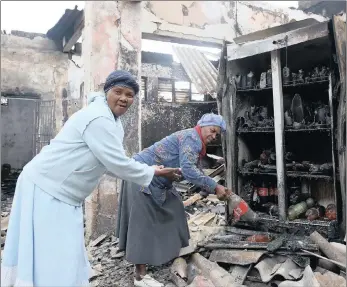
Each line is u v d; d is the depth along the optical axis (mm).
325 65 3666
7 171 9195
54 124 8805
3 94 8344
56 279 1725
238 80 3752
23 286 1671
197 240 3248
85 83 3984
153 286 2627
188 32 6746
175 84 10656
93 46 3896
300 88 3682
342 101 2871
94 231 3883
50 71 8742
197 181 2689
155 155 2789
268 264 2729
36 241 1729
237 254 2850
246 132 3785
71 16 6770
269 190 3779
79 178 1823
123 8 4039
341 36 2895
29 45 8500
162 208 2723
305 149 3887
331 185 3529
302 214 3490
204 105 9516
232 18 7211
